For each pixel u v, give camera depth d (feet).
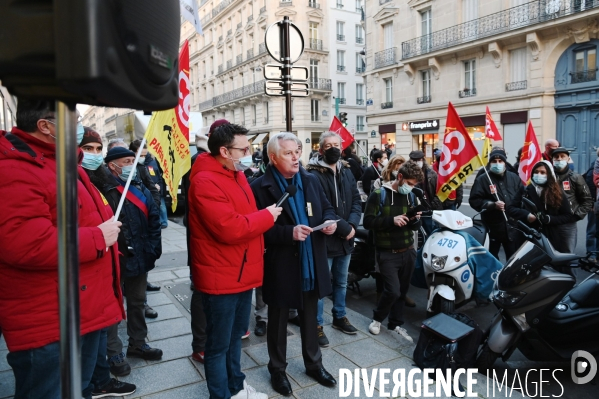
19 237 5.66
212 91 162.91
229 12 144.66
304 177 10.59
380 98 84.53
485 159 24.32
